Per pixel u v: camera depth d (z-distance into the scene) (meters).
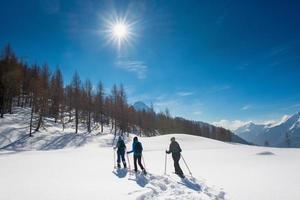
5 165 15.83
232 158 22.16
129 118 72.75
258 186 10.89
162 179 11.48
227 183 11.54
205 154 25.83
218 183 11.55
